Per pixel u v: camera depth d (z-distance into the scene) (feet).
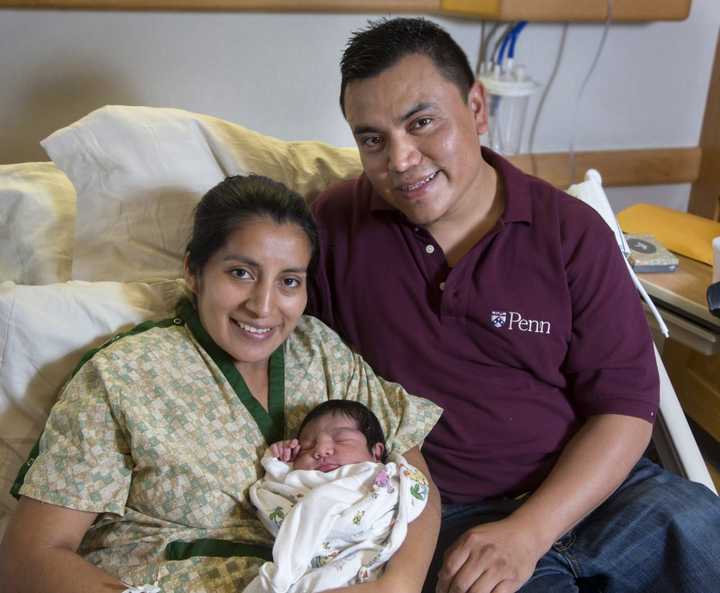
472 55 6.90
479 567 3.49
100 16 5.61
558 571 3.89
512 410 4.18
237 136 4.80
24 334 3.89
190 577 3.41
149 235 4.50
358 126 3.92
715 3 7.55
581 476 3.91
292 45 6.26
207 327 3.79
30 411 3.95
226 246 3.64
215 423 3.75
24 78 5.58
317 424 3.84
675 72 7.73
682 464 4.47
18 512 3.38
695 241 6.29
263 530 3.64
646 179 7.98
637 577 3.99
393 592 3.33
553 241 4.12
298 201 3.83
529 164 7.44
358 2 6.20
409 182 3.93
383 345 4.31
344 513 3.41
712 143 7.94
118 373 3.58
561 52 7.21
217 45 6.03
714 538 3.92
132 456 3.52
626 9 6.67
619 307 4.14
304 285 3.90
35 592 3.18
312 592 3.25
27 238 4.56
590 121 7.63
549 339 4.15
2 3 5.27
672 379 6.62
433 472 4.27
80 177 4.42
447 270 4.20
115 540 3.54
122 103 5.90
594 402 4.16
